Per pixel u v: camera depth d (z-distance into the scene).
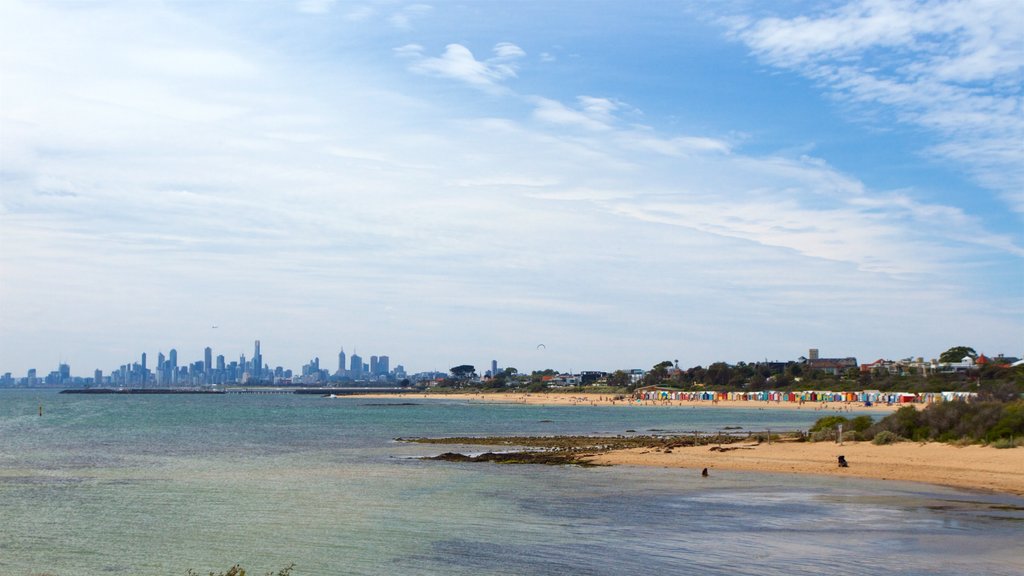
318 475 59.44
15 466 67.19
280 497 47.56
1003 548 30.27
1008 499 41.78
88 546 34.03
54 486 53.38
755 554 30.16
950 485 46.59
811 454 64.06
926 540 31.89
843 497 43.41
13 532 37.06
